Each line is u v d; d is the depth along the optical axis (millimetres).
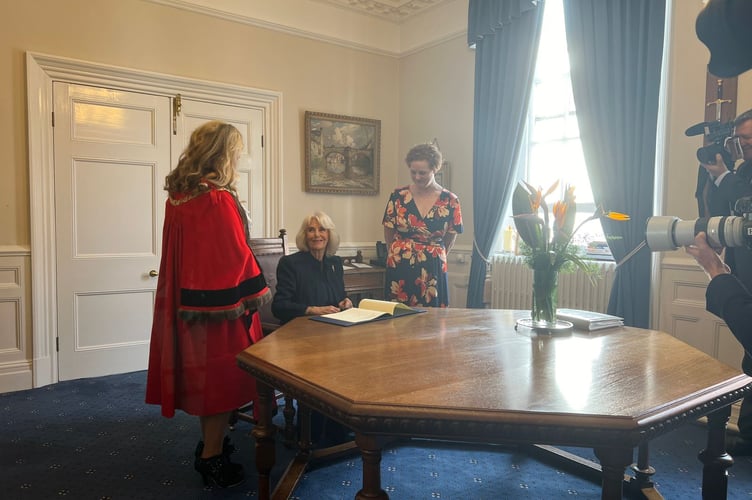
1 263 3576
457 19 4750
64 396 3482
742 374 1407
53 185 3748
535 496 2211
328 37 4895
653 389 1254
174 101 4168
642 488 2137
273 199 4656
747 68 847
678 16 3127
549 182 4238
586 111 3604
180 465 2488
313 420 2713
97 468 2447
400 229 3295
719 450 1436
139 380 3855
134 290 4078
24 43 3600
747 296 1212
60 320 3805
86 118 3848
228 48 4398
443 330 1964
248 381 2152
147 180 4102
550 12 4199
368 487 1150
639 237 3318
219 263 2041
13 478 2334
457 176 4816
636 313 3318
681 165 3139
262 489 1742
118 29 3924
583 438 1062
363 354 1584
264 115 4605
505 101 4180
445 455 2592
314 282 2664
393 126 5395
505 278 4242
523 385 1278
